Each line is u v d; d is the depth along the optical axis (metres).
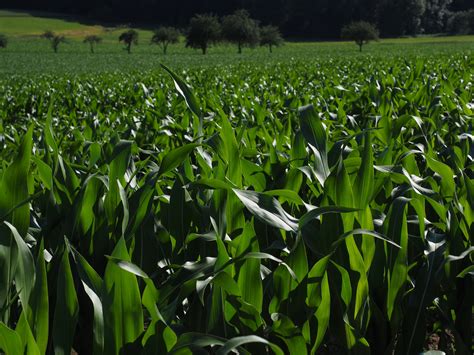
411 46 96.00
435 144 5.19
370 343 2.62
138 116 9.79
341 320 2.57
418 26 151.62
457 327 2.88
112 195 2.91
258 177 3.33
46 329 2.09
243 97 10.38
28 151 2.37
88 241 2.86
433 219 3.58
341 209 2.26
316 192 3.21
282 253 2.88
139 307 2.04
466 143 4.00
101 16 180.88
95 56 104.75
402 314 2.79
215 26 112.06
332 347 3.23
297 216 3.17
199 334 1.84
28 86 22.38
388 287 2.59
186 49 132.62
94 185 2.89
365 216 2.62
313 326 2.43
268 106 10.08
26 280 2.05
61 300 2.06
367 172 2.65
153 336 2.00
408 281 3.02
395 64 20.41
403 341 2.65
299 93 12.12
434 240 2.83
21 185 2.38
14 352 1.82
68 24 173.00
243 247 2.37
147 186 2.73
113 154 3.18
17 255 2.26
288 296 2.40
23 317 1.96
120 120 9.08
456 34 152.75
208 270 2.29
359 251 2.63
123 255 2.08
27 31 161.25
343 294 2.43
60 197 3.00
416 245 2.97
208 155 4.00
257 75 19.12
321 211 2.28
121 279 2.03
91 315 2.68
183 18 176.38
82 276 2.09
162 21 178.88
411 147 4.80
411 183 2.88
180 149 2.72
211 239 2.62
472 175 3.77
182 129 6.03
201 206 2.94
